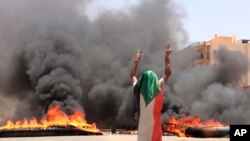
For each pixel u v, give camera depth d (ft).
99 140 132.16
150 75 40.04
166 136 173.68
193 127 163.94
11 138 143.23
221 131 158.40
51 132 157.99
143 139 39.52
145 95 39.63
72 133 160.86
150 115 39.42
